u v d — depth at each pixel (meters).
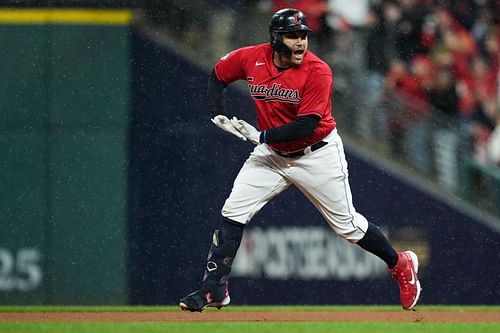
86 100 26.72
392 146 26.98
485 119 27.52
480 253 26.55
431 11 27.89
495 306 26.31
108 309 25.38
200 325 19.58
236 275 26.55
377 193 26.66
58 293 26.59
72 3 26.73
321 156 19.12
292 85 18.22
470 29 28.00
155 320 21.28
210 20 27.14
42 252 26.70
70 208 26.67
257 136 18.66
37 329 18.86
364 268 26.50
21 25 26.67
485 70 27.88
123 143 26.73
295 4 27.66
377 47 27.62
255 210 19.77
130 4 26.80
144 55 26.77
